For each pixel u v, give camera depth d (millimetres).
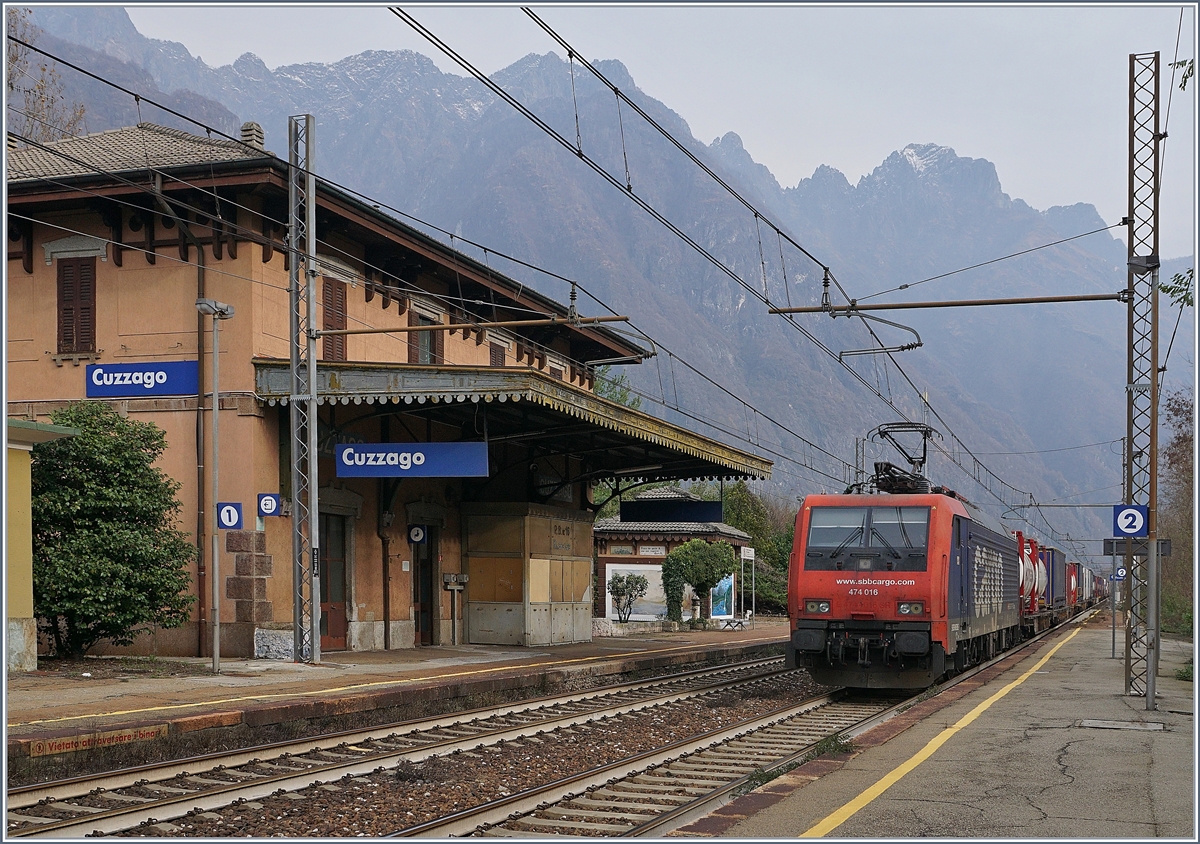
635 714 16172
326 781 10289
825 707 17656
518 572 27906
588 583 32312
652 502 35500
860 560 18719
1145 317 17594
